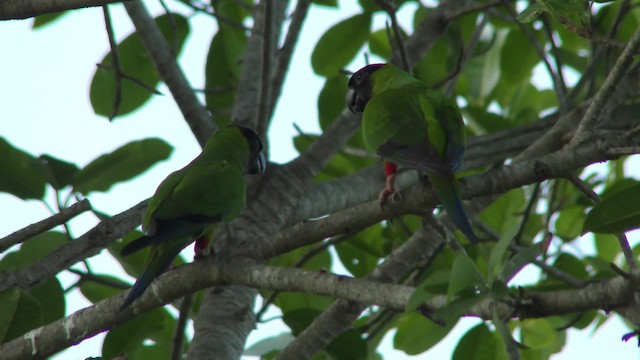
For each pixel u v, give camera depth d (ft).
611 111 34.40
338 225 25.52
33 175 32.65
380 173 40.96
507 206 45.50
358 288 22.11
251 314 33.14
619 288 18.39
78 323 26.58
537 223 45.73
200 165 31.76
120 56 44.16
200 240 30.30
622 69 23.70
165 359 38.93
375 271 37.29
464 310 18.13
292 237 25.82
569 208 45.06
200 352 31.04
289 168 38.42
